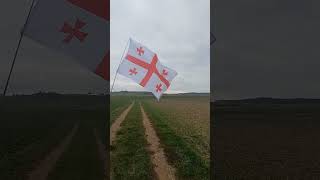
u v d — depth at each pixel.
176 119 31.09
